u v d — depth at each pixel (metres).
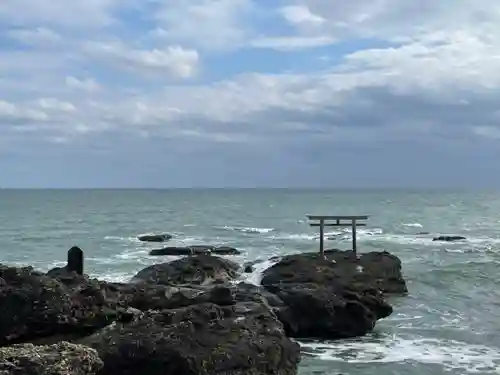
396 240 64.44
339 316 25.69
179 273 32.53
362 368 21.45
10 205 152.38
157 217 107.81
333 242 62.00
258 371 18.44
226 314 20.56
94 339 18.23
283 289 27.16
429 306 31.75
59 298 18.92
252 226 86.50
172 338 18.06
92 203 168.62
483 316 29.62
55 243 63.28
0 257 52.53
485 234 73.25
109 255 51.78
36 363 13.69
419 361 22.30
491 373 20.98
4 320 18.17
